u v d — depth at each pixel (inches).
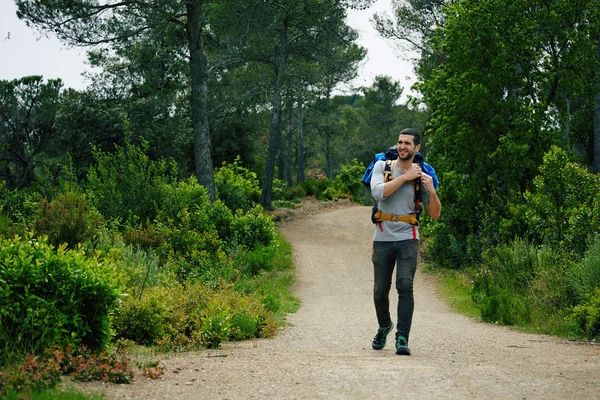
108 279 228.8
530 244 676.7
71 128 1461.6
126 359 219.5
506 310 515.8
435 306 709.3
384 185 272.8
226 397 173.0
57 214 566.9
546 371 215.9
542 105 952.3
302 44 1556.3
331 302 725.9
